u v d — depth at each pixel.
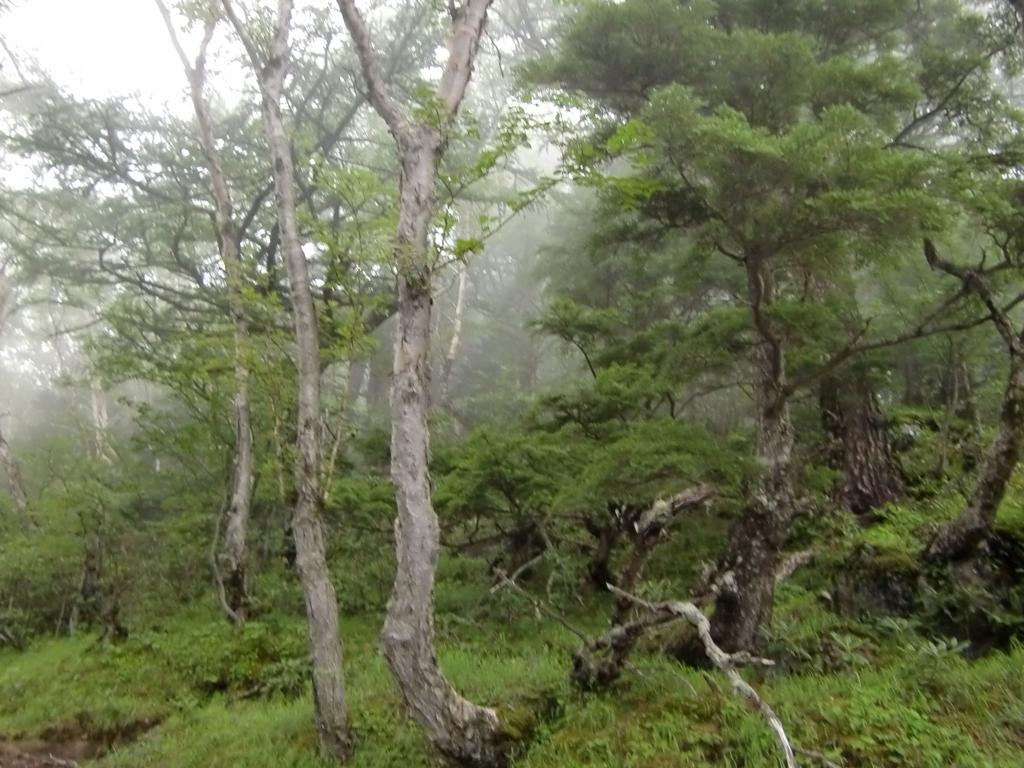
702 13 8.37
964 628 7.38
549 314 12.59
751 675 6.89
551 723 6.29
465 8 6.82
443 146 6.41
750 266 7.25
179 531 13.27
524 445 10.08
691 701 6.23
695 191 6.98
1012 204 7.75
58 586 12.60
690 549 10.45
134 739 8.40
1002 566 7.84
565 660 8.03
